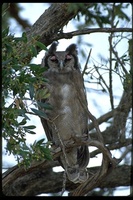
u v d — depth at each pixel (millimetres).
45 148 8008
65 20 10891
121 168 14219
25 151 7816
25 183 13984
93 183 10562
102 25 12883
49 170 14156
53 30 10859
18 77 7930
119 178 14133
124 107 14156
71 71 13641
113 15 12258
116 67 10875
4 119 7801
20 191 13891
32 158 7957
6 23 14172
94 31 11141
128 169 14219
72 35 11023
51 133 13711
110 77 12023
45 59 13961
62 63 13539
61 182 14164
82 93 13180
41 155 8070
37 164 10055
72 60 13820
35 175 14070
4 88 7949
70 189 14312
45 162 10086
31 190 14023
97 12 12547
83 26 12844
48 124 13539
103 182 14164
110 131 14602
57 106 13484
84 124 13734
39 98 8328
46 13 10906
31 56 8984
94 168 14352
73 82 13422
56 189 14219
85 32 11102
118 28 11234
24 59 8859
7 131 7793
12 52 8195
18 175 10156
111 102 12234
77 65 13883
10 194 13633
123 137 14117
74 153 12828
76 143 10523
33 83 8164
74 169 12898
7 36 8336
